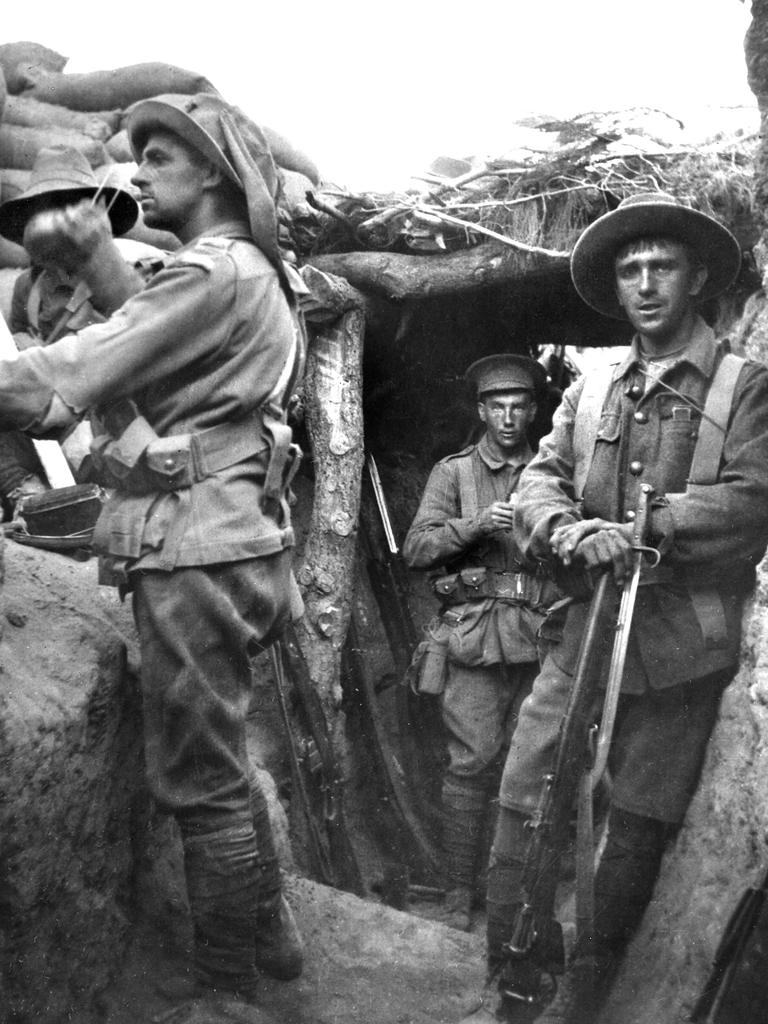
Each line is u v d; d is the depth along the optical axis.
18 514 3.93
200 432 2.96
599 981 3.20
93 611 3.30
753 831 2.80
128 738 3.21
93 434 3.04
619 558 3.11
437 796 5.34
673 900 3.12
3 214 3.07
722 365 3.27
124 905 3.23
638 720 3.26
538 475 3.48
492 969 3.40
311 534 5.21
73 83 5.26
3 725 2.62
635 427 3.32
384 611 5.63
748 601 3.18
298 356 3.19
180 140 3.12
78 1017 2.96
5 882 2.65
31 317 3.36
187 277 2.91
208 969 3.05
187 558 2.90
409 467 5.99
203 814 2.97
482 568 5.02
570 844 4.50
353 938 3.72
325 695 5.08
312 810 4.77
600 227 3.33
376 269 5.27
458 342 5.75
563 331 5.74
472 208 5.10
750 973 2.63
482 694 4.95
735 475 3.13
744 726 2.98
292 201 5.40
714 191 4.49
